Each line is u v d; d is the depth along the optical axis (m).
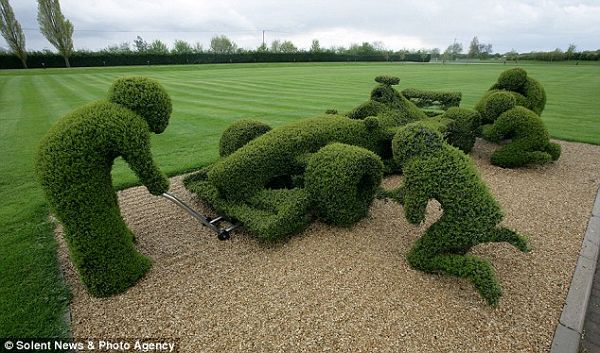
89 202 3.60
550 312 3.67
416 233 5.09
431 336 3.36
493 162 8.05
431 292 3.91
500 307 3.72
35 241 4.97
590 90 22.05
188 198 6.36
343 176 4.58
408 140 4.24
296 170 5.44
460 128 7.86
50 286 4.07
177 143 9.83
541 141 7.62
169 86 23.70
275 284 4.01
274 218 4.54
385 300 3.78
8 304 3.79
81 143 3.48
